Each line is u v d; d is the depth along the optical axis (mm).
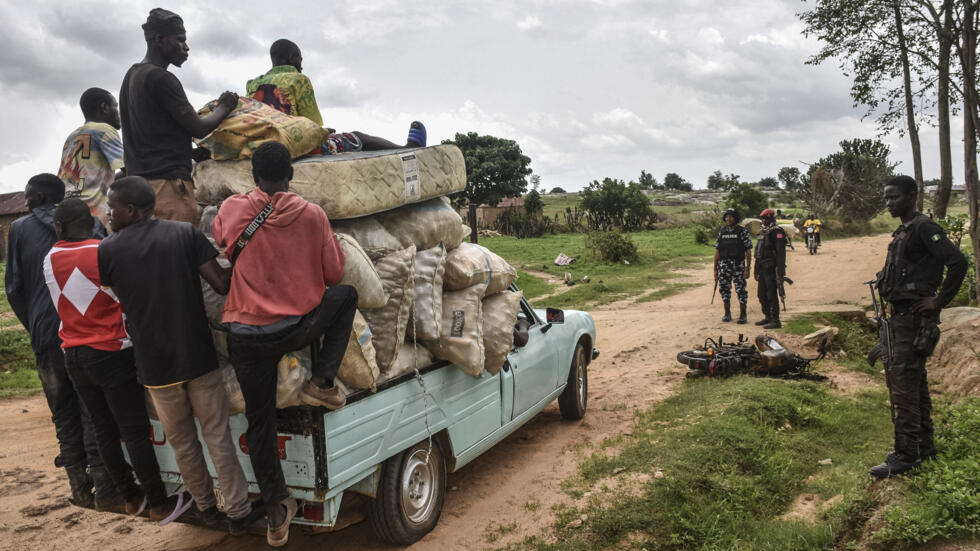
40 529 4828
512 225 46750
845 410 6766
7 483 5758
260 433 3342
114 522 4938
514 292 5387
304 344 3250
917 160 13406
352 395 3719
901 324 4441
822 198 41875
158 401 3357
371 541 4406
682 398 7230
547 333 6395
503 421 5461
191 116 3680
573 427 6715
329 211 3770
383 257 4086
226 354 3666
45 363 3902
